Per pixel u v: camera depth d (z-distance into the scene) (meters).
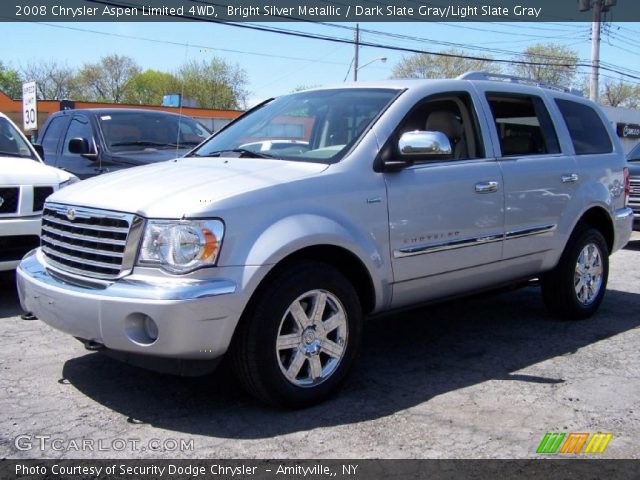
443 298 4.98
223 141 5.27
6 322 5.79
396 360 5.03
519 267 5.43
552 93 6.10
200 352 3.59
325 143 4.62
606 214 6.27
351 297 4.16
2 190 6.02
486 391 4.39
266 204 3.82
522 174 5.29
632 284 7.94
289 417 3.93
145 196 3.81
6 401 4.12
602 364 4.96
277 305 3.79
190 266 3.56
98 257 3.83
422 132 4.33
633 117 41.66
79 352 5.03
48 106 31.94
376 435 3.70
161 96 52.88
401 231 4.43
